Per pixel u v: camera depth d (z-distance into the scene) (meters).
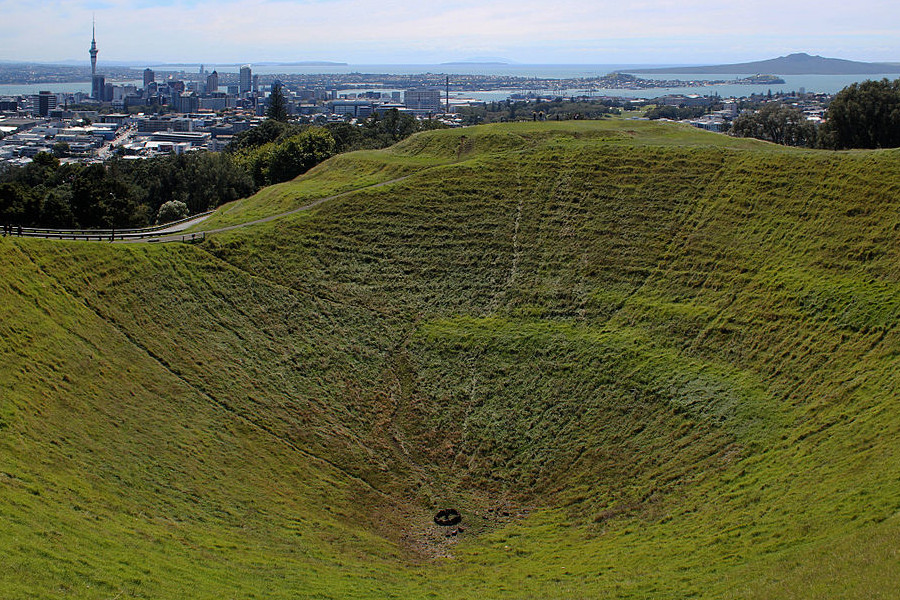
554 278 66.00
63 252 56.81
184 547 34.22
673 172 75.06
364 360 59.28
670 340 56.72
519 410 53.88
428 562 40.25
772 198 67.25
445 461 50.84
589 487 46.31
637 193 73.44
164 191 129.50
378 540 42.06
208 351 55.09
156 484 39.91
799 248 60.50
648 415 50.47
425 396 56.16
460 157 90.12
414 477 49.34
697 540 36.50
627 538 39.50
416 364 59.06
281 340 59.25
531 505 46.28
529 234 71.44
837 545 30.48
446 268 68.75
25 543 28.50
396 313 64.38
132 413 45.31
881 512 32.19
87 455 39.53
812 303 54.19
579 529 42.22
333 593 33.03
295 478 46.03
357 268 68.88
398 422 54.09
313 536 40.19
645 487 44.47
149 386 48.72
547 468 48.94
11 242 54.69
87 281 55.62
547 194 76.12
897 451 37.22
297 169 120.06
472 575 37.50
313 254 69.94
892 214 59.25
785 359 51.06
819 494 36.53
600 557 37.44
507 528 44.03
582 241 69.31
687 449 46.53
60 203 87.06
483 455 50.91
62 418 41.59
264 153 137.25
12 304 48.34
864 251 57.09
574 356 57.19
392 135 172.88
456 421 53.84
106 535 32.34
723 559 33.50
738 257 62.34
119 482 38.56
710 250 64.25
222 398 50.88
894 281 53.16
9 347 44.66
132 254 60.75
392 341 61.44
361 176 88.12
